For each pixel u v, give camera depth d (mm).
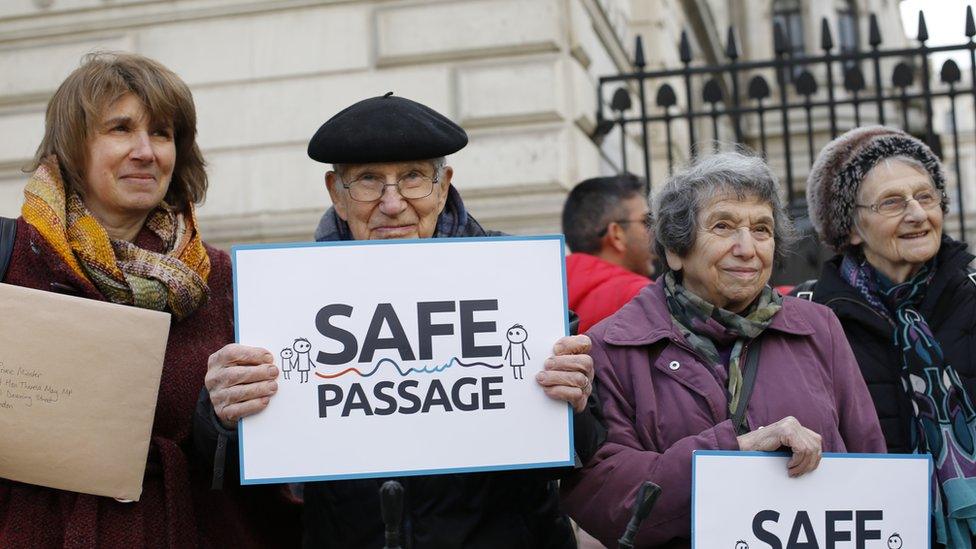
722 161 2801
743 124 15961
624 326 2818
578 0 6094
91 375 2479
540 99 5832
